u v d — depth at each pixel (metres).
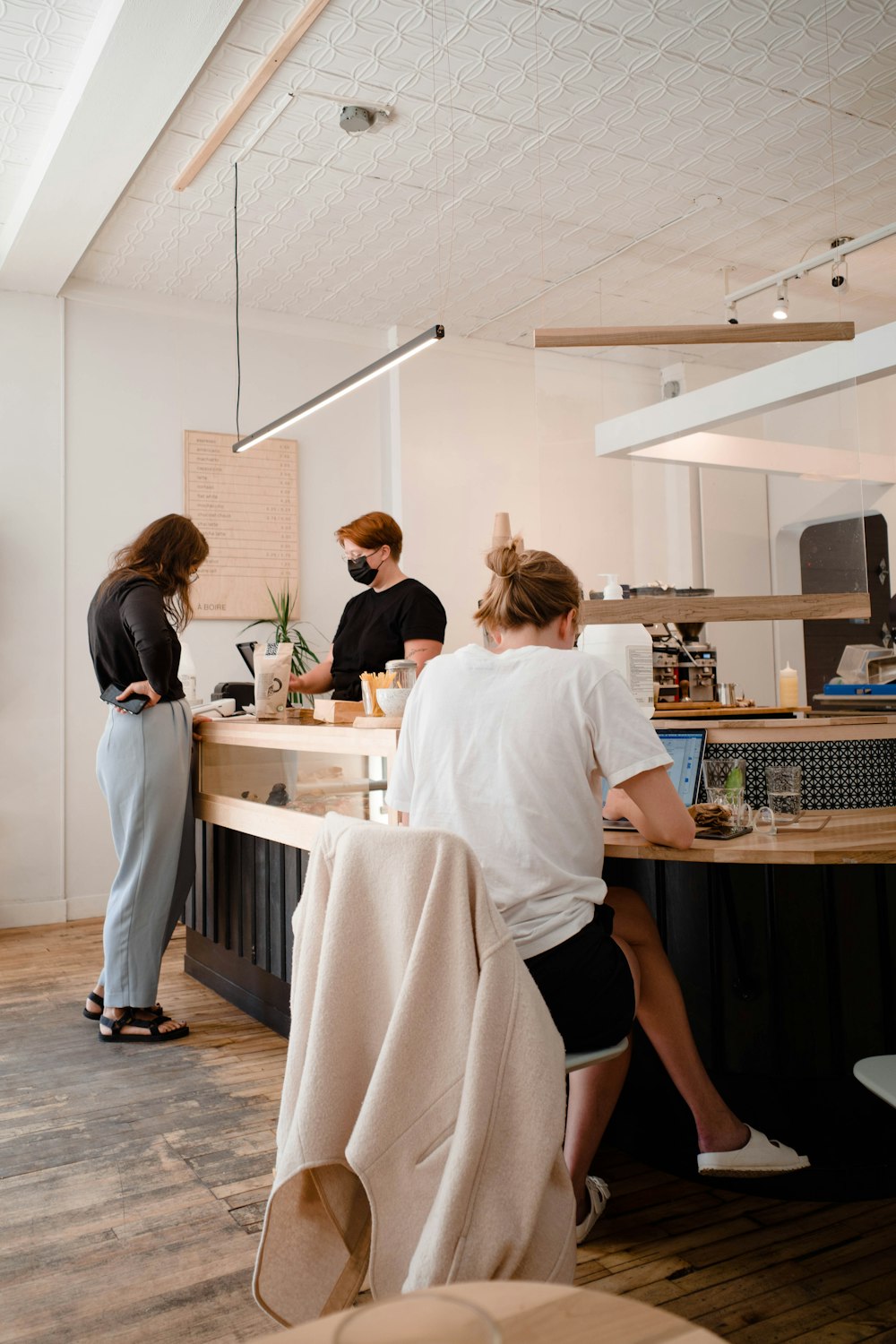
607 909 1.79
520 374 6.83
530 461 6.83
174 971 4.20
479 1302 0.59
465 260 5.49
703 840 1.95
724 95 4.05
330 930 1.49
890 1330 1.65
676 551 2.79
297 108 4.02
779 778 2.09
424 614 3.61
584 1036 1.64
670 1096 2.29
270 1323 1.72
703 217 5.11
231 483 5.86
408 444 6.35
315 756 2.92
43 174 4.21
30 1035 3.33
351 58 3.72
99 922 5.27
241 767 3.50
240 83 3.82
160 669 3.19
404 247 5.30
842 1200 2.14
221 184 4.56
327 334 6.25
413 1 3.42
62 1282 1.85
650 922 2.00
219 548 5.81
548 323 6.44
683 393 2.80
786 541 2.78
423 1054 1.39
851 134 4.38
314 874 1.57
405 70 3.80
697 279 5.88
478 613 1.93
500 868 1.66
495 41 3.65
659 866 2.32
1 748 5.19
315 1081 1.45
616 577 2.69
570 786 1.68
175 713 3.34
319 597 6.13
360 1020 1.49
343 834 1.52
